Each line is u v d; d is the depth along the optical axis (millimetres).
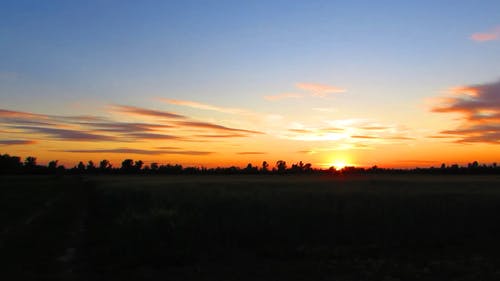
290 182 48688
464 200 22172
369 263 12461
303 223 17734
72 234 18203
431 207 20531
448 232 16984
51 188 67375
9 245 15477
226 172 167750
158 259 12625
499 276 10844
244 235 16000
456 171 127812
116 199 33875
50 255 13648
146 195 32406
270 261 12875
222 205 22141
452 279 10656
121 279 10812
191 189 33906
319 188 33281
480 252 14164
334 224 17672
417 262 12625
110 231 17891
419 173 132875
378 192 26719
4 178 125250
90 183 77188
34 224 21625
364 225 17766
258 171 167000
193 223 16875
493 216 19750
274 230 16500
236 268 12023
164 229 15805
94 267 12008
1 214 26609
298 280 10766
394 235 16453
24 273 11188
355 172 145375
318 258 13203
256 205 21328
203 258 13188
